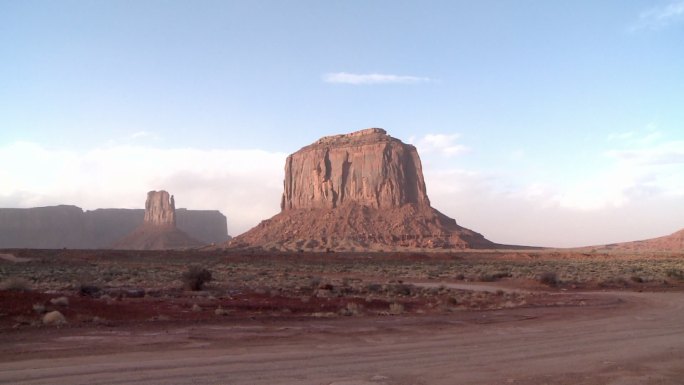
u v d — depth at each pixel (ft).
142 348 43.34
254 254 396.57
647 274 191.72
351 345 46.96
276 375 34.58
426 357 41.78
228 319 63.31
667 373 37.04
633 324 63.72
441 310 84.07
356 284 157.07
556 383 33.88
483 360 40.88
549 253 434.71
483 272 226.17
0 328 51.75
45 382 31.48
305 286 141.18
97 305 72.90
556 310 80.79
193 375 34.01
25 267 223.71
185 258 334.44
